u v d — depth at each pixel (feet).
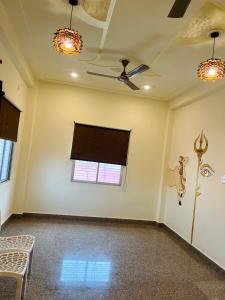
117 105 17.71
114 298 8.32
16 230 13.93
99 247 12.73
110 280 9.48
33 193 16.63
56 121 16.90
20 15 8.91
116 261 11.26
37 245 12.13
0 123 10.72
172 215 16.55
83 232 14.80
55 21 9.12
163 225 17.74
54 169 16.89
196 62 11.32
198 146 14.33
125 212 17.84
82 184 17.24
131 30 8.91
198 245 13.16
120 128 17.72
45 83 16.76
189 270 11.11
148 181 18.13
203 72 8.68
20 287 6.50
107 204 17.58
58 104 16.93
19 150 15.89
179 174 16.21
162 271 10.73
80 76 15.16
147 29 8.78
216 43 9.48
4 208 13.91
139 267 10.89
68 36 7.57
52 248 11.93
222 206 11.61
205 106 14.07
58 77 15.79
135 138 17.95
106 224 16.99
